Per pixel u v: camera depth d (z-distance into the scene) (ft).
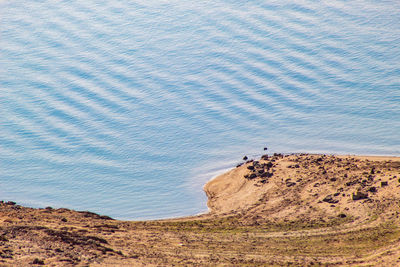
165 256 260.42
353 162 500.33
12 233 262.88
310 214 385.09
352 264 260.83
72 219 358.64
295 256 279.90
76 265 213.25
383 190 396.37
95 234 299.58
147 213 515.50
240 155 643.45
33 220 326.03
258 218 393.29
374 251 287.89
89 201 561.84
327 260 270.05
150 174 610.24
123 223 372.38
